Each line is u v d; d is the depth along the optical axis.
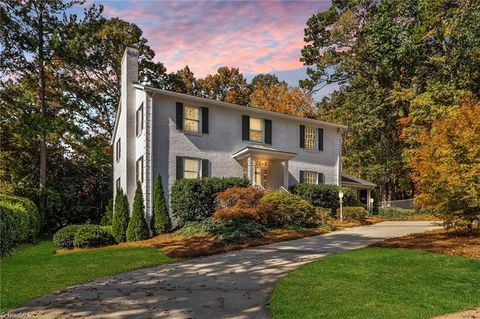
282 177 20.67
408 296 6.30
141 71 33.09
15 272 8.95
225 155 19.23
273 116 21.19
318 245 11.97
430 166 12.05
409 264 8.45
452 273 7.64
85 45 25.80
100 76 31.45
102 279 8.26
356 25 31.38
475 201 11.02
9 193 20.61
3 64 20.81
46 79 27.64
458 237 11.48
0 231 11.50
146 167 16.78
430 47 25.92
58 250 13.53
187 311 5.90
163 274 8.61
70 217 24.06
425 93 24.75
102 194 27.00
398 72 28.05
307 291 6.67
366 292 6.52
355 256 9.54
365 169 34.06
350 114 33.97
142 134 17.55
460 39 21.42
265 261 9.70
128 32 32.06
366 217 21.34
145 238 15.74
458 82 22.91
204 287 7.34
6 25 19.11
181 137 17.91
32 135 17.06
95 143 23.02
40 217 20.80
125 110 19.28
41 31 21.36
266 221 15.19
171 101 17.83
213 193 16.73
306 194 20.02
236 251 11.40
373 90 30.70
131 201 18.44
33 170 24.50
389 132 33.03
